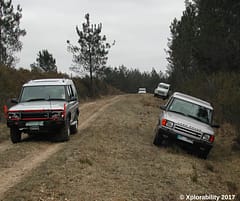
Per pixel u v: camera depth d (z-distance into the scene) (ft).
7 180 25.53
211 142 38.06
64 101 42.52
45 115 38.40
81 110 83.87
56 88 43.93
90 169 27.43
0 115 60.49
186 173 30.07
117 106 94.94
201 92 82.28
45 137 44.04
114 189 23.50
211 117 42.24
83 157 30.68
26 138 44.29
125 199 21.86
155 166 30.96
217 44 80.33
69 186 23.35
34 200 20.79
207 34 82.74
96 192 22.62
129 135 45.34
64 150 34.53
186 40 128.47
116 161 30.81
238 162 38.63
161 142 40.32
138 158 33.12
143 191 23.88
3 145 39.81
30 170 28.04
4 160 31.50
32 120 38.32
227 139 52.80
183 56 133.28
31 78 103.76
